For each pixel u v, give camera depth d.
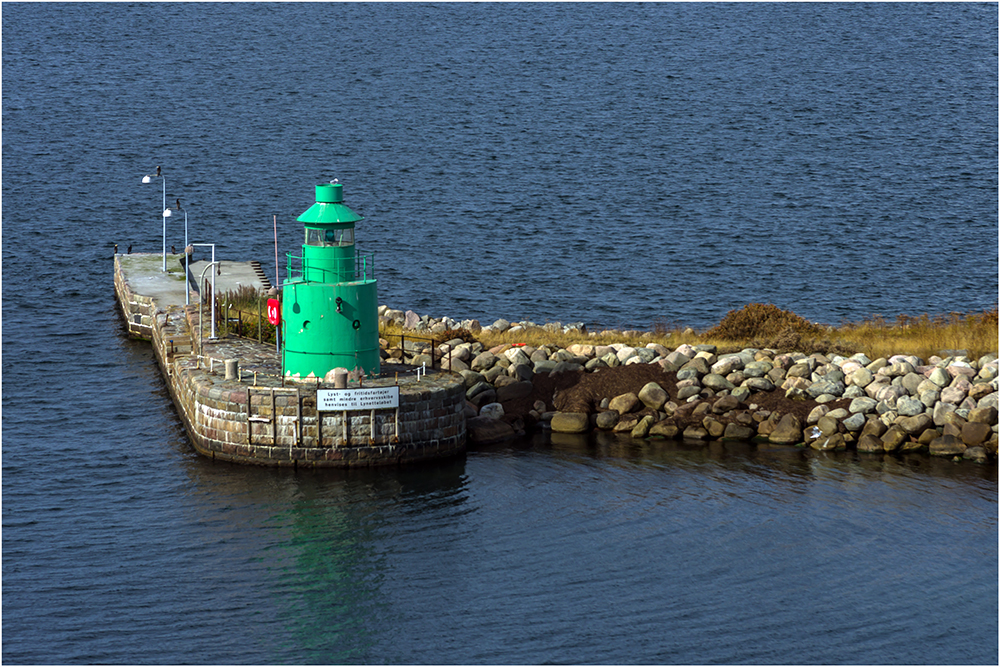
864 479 63.47
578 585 52.56
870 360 74.44
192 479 63.03
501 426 69.75
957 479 63.47
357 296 64.81
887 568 53.97
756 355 74.44
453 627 49.41
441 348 76.62
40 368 85.81
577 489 62.31
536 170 186.12
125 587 52.53
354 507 59.72
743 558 54.84
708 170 186.25
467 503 60.38
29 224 145.75
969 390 68.62
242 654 47.66
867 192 170.75
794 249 139.00
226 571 53.84
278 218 154.00
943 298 118.88
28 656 47.59
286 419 62.78
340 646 48.03
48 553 55.78
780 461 66.19
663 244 140.50
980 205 163.62
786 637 48.62
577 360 75.44
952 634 48.91
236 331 80.19
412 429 64.19
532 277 124.88
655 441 69.44
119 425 73.06
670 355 74.56
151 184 172.25
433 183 176.38
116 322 100.12
